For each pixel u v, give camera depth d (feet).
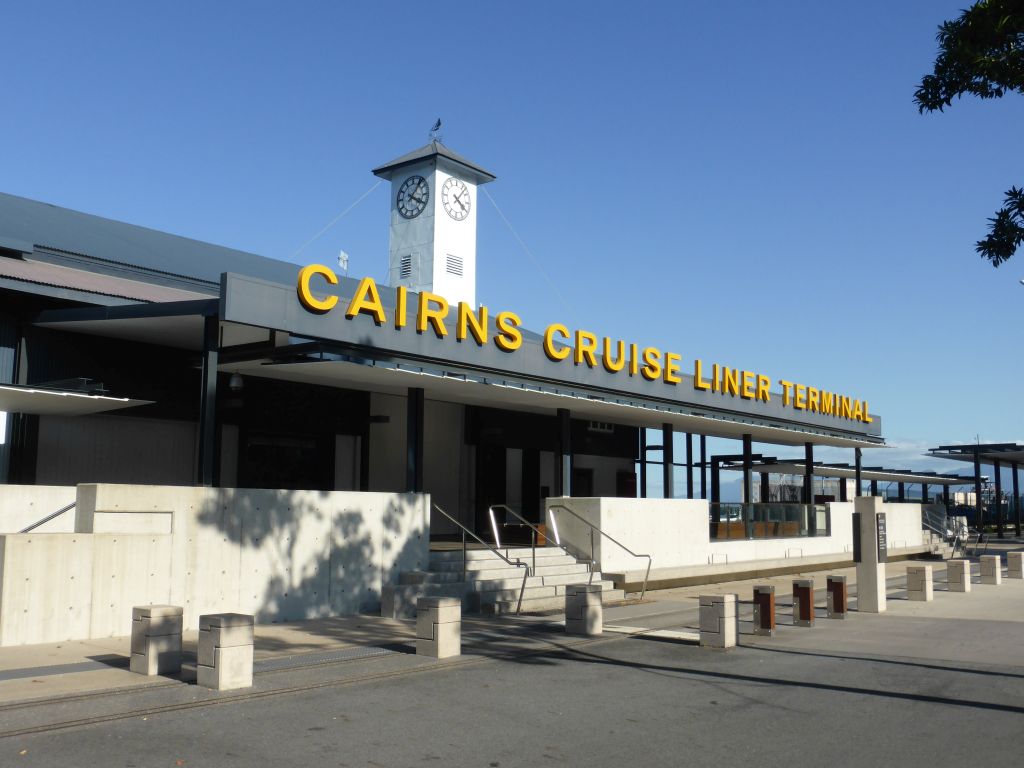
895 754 26.18
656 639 47.52
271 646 43.37
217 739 26.45
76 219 87.76
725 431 111.04
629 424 106.73
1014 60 33.60
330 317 57.72
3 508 46.73
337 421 80.33
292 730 27.71
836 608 57.06
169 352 67.97
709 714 30.89
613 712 31.01
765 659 41.81
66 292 60.64
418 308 64.23
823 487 175.83
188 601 47.60
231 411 71.72
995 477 191.31
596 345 80.18
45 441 61.67
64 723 27.63
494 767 24.56
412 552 60.08
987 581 83.66
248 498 50.78
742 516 96.43
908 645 46.26
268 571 51.55
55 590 42.06
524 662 40.40
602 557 72.18
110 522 44.98
